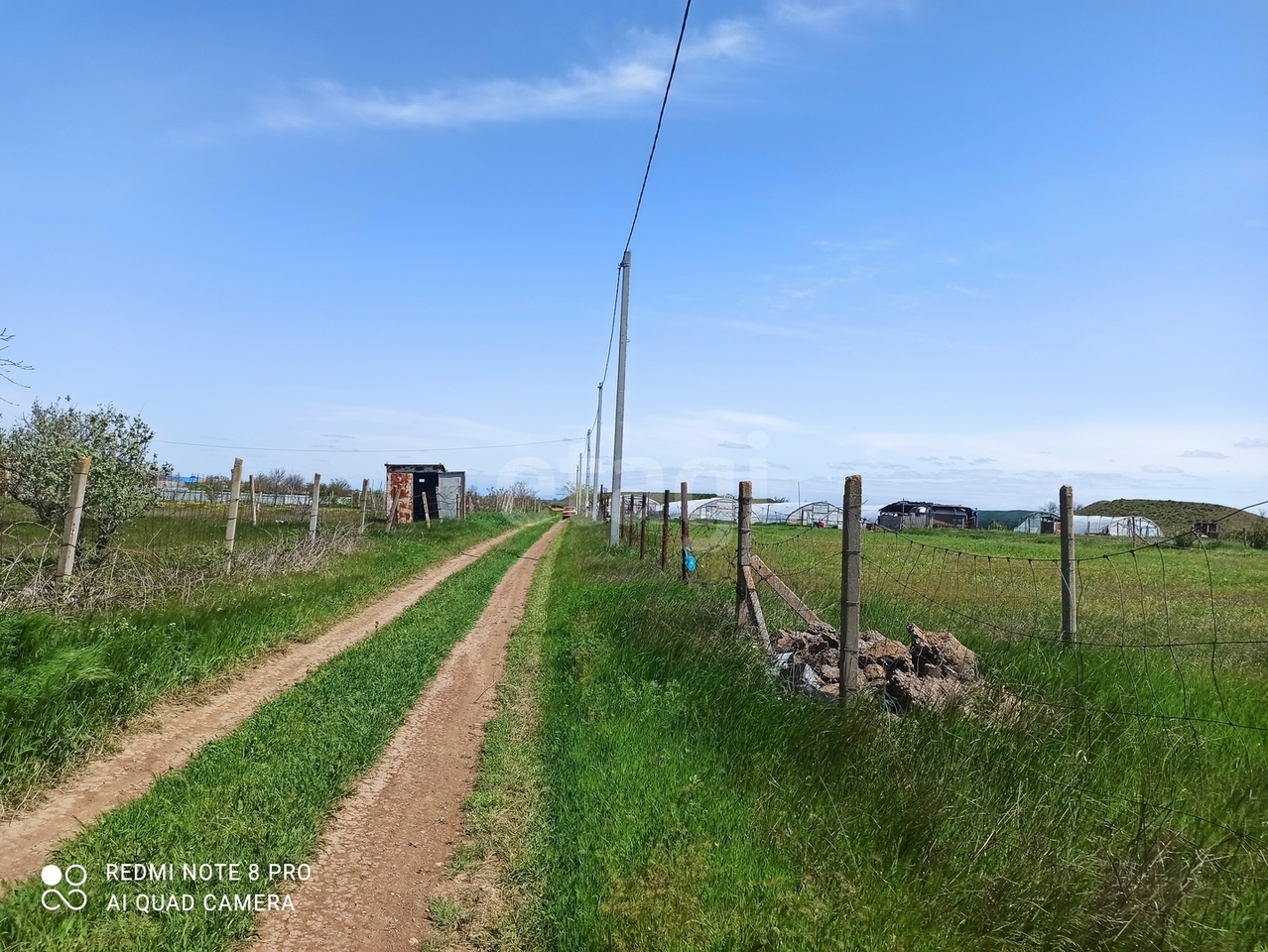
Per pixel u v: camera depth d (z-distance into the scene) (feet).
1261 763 20.57
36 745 20.62
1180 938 13.50
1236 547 144.66
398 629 42.45
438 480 151.84
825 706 23.77
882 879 15.72
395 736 26.66
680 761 21.95
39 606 31.37
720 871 16.05
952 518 275.59
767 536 117.80
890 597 46.09
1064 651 29.86
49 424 43.96
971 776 19.56
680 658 31.12
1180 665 29.96
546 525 227.40
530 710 30.09
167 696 27.73
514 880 17.42
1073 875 15.33
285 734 24.66
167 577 39.88
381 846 18.71
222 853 16.87
